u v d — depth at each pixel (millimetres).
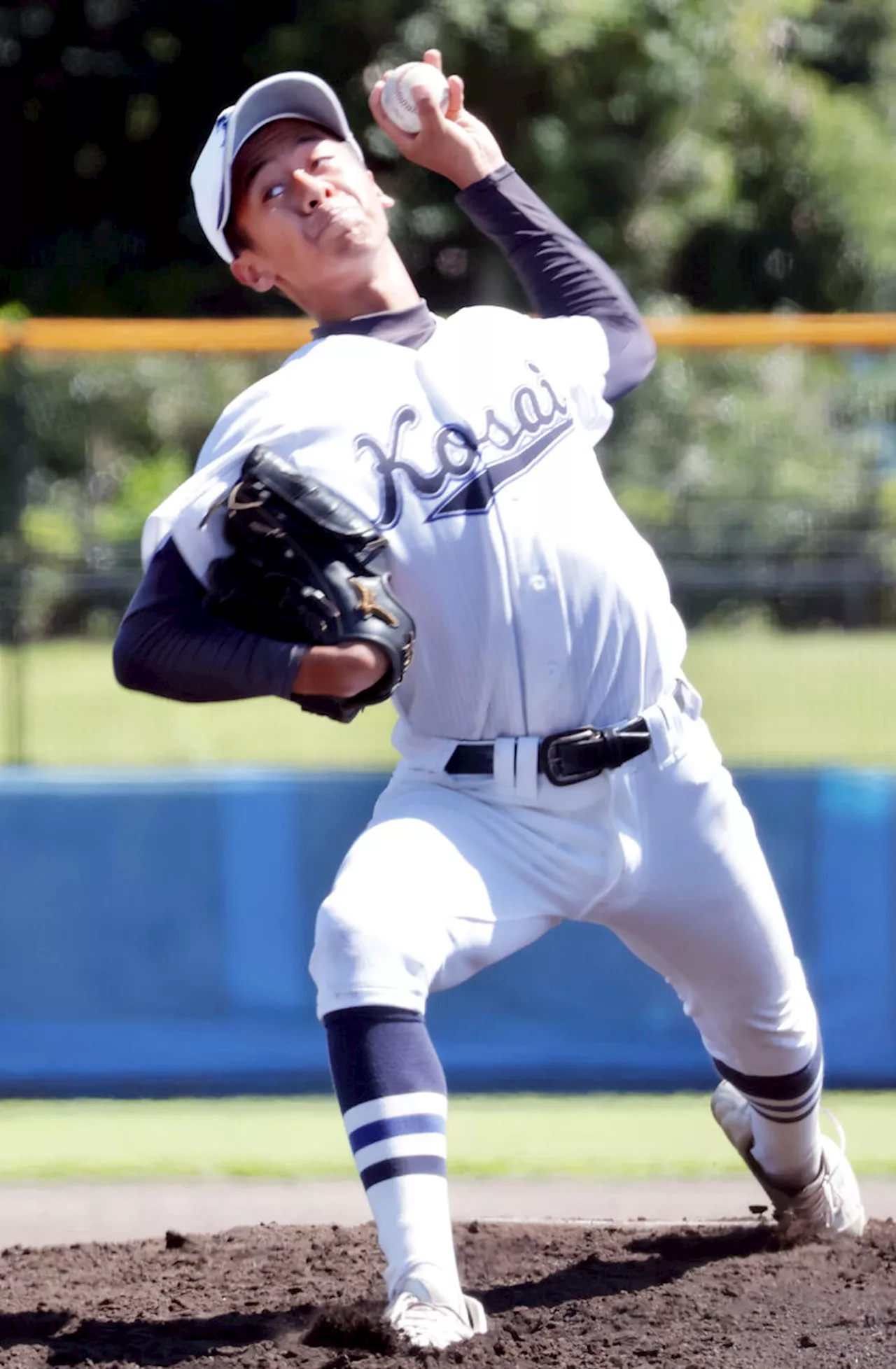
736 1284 12156
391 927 10234
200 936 22828
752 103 101875
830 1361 10438
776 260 105938
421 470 10680
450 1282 10250
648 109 97062
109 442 69875
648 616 11078
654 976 22703
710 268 105062
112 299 100812
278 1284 12844
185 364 71188
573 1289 12469
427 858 10500
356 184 11266
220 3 101500
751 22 101125
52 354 45156
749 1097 12609
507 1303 12180
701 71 98125
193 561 10477
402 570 10664
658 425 70438
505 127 96750
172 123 103875
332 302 11320
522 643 10711
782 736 56719
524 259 12398
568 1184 17766
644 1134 20094
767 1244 13430
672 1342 10844
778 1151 12914
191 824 22844
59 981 22734
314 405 10648
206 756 53125
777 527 60719
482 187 12391
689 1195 17156
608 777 10836
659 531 59781
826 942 22766
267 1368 10328
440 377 10883
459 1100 22156
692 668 61281
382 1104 10148
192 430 71812
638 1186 17609
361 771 23000
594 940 22750
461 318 11414
